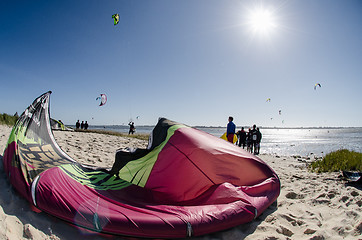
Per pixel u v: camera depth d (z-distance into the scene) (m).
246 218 2.48
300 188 4.29
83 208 2.21
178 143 3.30
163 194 2.93
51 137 4.08
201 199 2.86
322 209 3.27
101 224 2.06
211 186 3.03
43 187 2.41
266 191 3.16
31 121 3.65
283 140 33.12
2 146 4.59
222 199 2.70
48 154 3.58
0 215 2.06
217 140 3.64
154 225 2.07
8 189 2.64
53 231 2.11
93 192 2.68
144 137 16.92
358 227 2.60
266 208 3.02
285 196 3.83
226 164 3.21
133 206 2.48
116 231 2.05
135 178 3.22
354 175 5.11
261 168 3.41
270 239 2.32
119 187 3.04
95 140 10.00
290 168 7.14
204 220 2.22
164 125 3.76
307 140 32.28
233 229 2.47
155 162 3.25
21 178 2.57
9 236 1.81
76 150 6.49
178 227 2.10
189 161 3.14
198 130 3.76
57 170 3.01
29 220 2.16
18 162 2.79
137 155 3.63
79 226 2.09
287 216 2.91
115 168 3.63
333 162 7.25
